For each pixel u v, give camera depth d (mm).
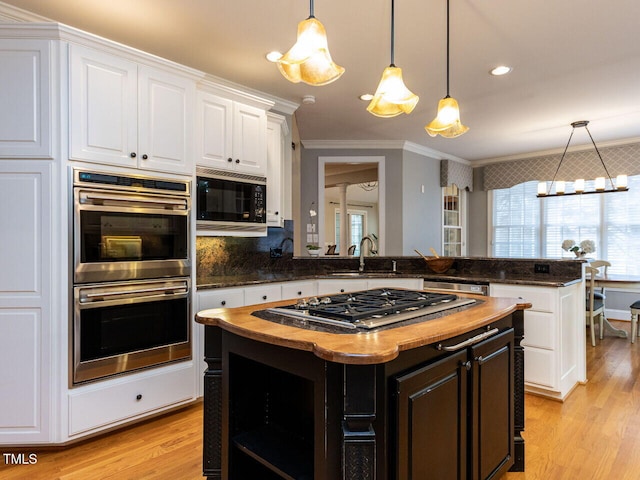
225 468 1589
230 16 2422
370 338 1236
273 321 1505
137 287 2375
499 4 2281
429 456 1345
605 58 2998
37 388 2090
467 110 4211
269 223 3582
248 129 3221
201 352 2709
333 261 4285
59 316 2094
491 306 1834
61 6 2305
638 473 1949
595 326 5223
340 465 1174
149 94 2451
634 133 5145
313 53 1472
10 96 2072
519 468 1958
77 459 2057
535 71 3230
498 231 6816
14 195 2068
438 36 2662
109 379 2270
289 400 1643
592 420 2539
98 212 2217
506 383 1845
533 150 6125
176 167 2590
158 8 2332
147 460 2053
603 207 5758
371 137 5270
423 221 5938
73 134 2131
